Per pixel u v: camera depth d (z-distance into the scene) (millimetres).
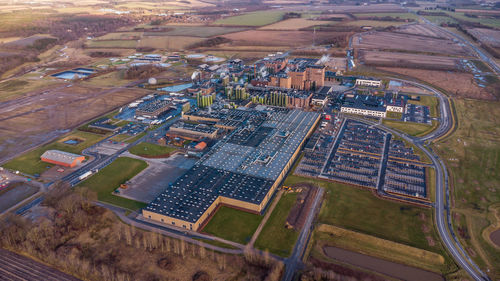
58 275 167125
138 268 170000
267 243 188875
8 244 185375
